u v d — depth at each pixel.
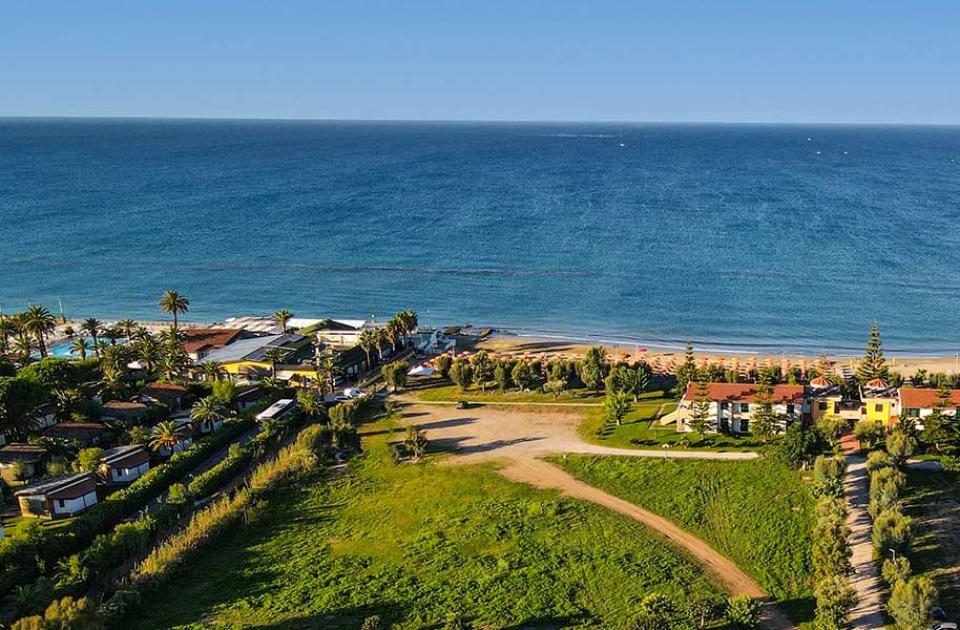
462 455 97.00
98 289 199.38
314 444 97.00
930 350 143.00
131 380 124.88
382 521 80.88
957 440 88.94
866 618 60.50
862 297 177.00
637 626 58.12
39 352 144.00
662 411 107.94
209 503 84.94
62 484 84.31
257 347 138.12
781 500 81.19
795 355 141.62
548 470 91.44
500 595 65.94
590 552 72.44
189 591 68.19
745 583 67.12
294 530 79.50
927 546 69.62
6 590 66.88
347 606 64.94
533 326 163.25
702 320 163.88
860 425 93.94
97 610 60.31
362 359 133.00
